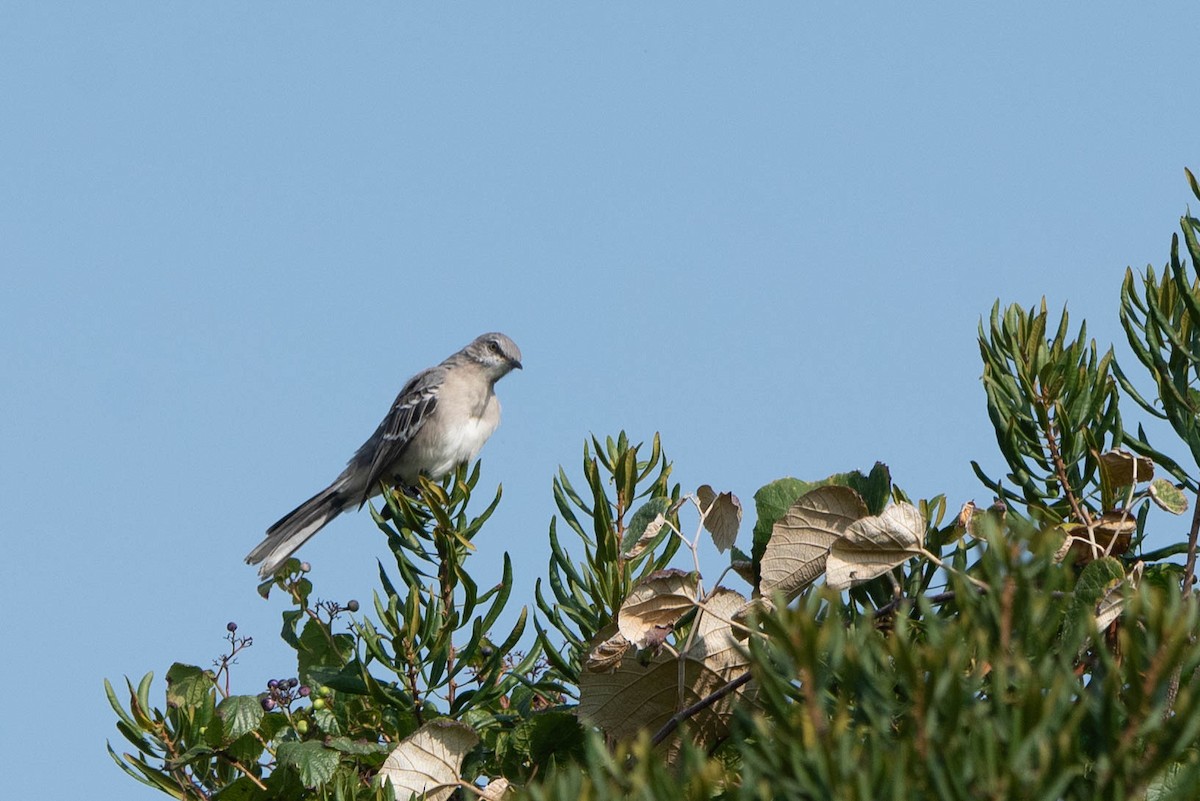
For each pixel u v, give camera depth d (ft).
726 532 26.76
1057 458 25.76
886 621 22.72
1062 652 12.43
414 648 31.78
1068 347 26.78
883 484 26.02
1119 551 23.61
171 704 29.68
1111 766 11.19
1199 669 13.04
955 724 11.35
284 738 31.71
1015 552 12.83
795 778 11.69
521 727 25.90
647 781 12.14
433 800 24.72
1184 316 24.57
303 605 33.81
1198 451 24.06
